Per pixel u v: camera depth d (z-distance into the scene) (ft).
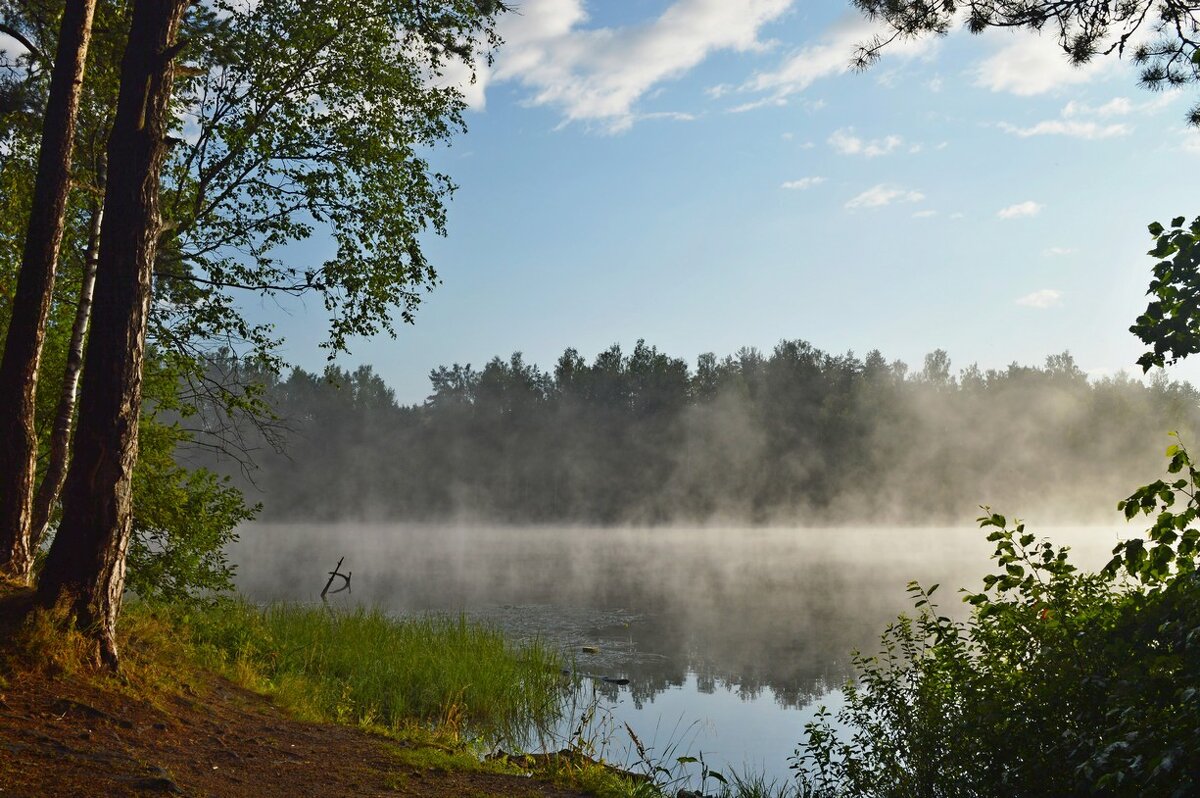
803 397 344.69
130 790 17.89
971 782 20.79
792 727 41.98
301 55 46.34
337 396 366.02
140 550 43.34
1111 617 18.86
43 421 41.65
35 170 43.21
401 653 49.19
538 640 61.98
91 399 25.27
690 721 43.11
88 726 21.20
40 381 41.78
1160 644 17.34
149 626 31.73
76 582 24.66
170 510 43.27
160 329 45.52
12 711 20.48
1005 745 19.79
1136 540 16.57
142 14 26.89
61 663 23.11
